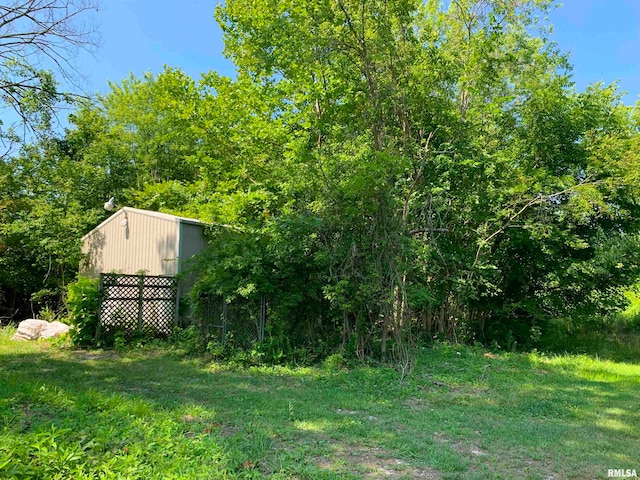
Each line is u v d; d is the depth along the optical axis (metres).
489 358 11.28
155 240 13.84
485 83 12.15
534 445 5.31
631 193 12.52
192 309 10.92
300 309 10.42
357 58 10.68
